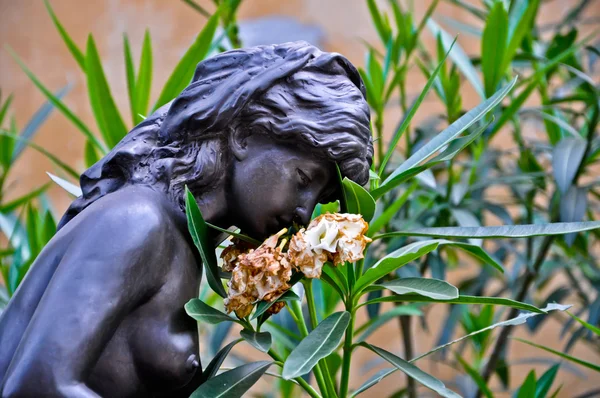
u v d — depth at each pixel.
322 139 1.40
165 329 1.38
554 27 2.31
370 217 1.43
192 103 1.42
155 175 1.41
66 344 1.33
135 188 1.40
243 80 1.41
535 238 2.04
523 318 1.46
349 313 1.39
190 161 1.41
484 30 1.78
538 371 3.07
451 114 1.85
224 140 1.42
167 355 1.38
